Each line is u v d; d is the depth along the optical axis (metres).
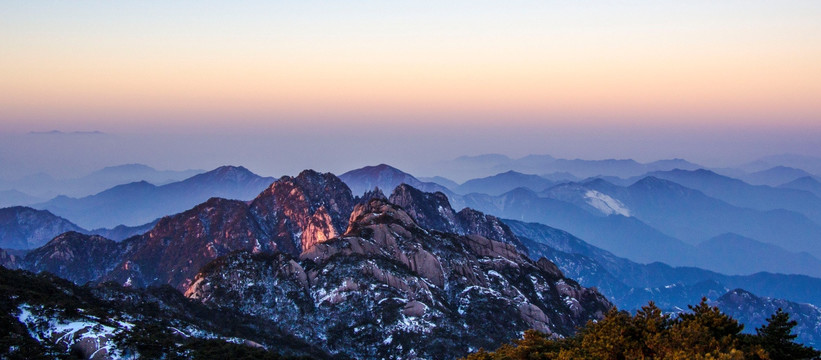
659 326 78.56
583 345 80.12
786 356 71.94
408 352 145.88
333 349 151.88
